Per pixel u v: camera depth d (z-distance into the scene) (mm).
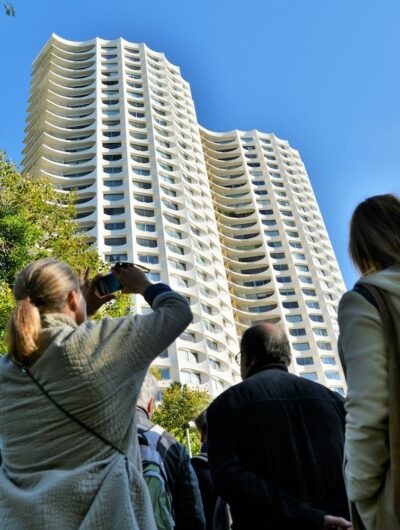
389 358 1838
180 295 2373
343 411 3131
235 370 71875
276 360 3287
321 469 2803
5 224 16531
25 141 86750
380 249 2191
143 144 85750
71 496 1818
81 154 81375
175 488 3516
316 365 84812
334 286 99250
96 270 19656
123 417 2043
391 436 1731
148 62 102500
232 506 2762
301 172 120875
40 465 1946
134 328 2160
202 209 86375
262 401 2951
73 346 2053
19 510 1827
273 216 104938
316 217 113000
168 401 45094
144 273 2568
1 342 14617
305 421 2920
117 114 88500
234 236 101312
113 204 74562
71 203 19859
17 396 2066
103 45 101938
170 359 61969
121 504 1824
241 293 92438
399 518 1678
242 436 2895
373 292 1970
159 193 78500
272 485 2684
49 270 2363
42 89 92688
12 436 2025
